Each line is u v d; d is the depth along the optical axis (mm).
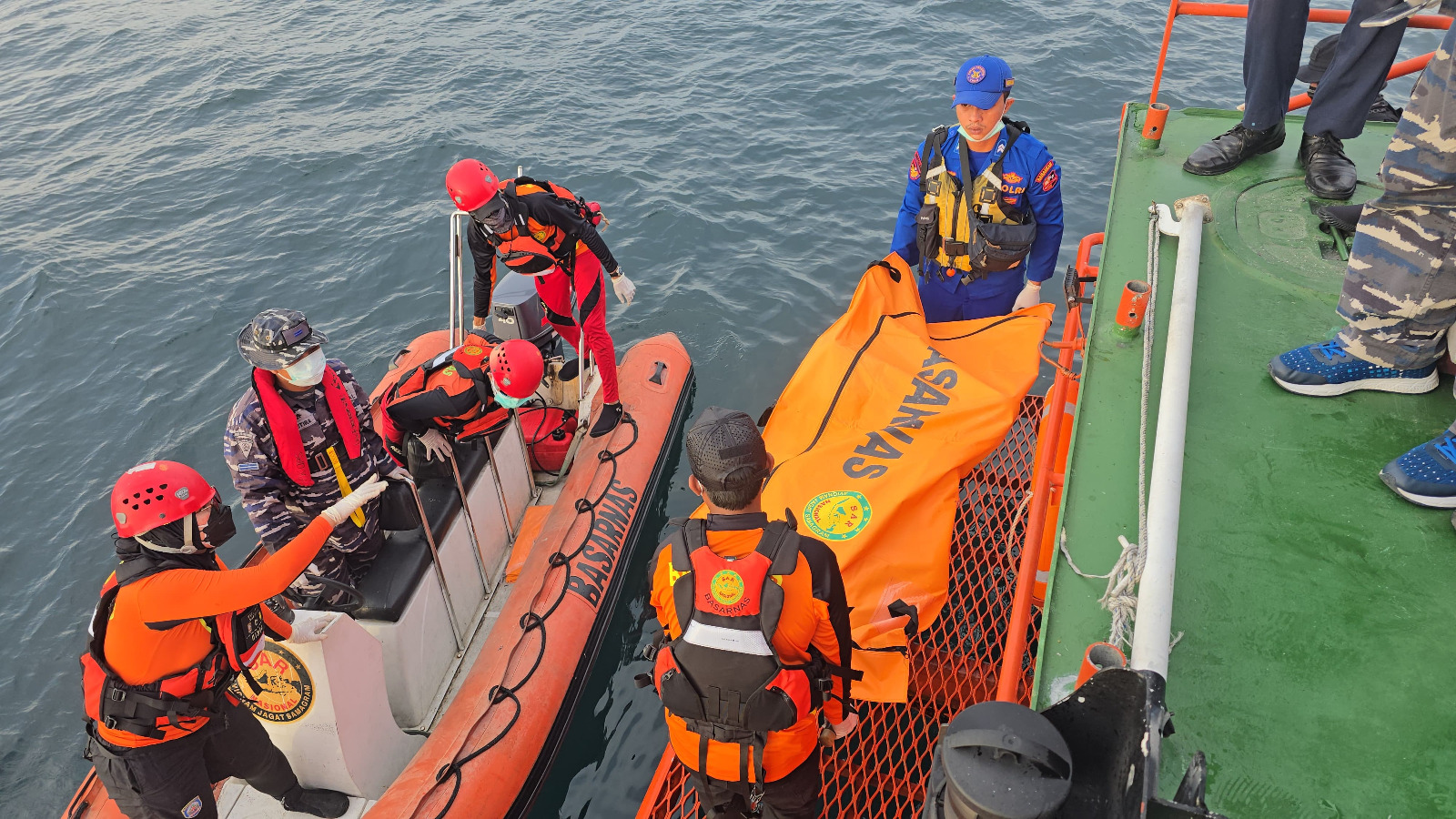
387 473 3529
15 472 5980
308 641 3078
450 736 3691
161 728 2725
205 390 6547
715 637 1871
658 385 5742
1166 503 2180
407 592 3711
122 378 6684
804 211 8062
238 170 9195
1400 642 2070
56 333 7090
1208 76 9844
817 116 9570
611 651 4641
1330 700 1962
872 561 3541
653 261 7539
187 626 2623
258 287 7512
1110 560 2408
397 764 3668
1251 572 2246
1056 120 9039
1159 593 1962
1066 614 2281
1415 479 2359
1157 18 11227
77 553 5457
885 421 4102
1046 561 3365
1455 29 2121
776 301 7023
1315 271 3316
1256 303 3195
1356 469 2518
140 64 11938
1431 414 2674
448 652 4090
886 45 10891
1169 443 2365
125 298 7422
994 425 3980
